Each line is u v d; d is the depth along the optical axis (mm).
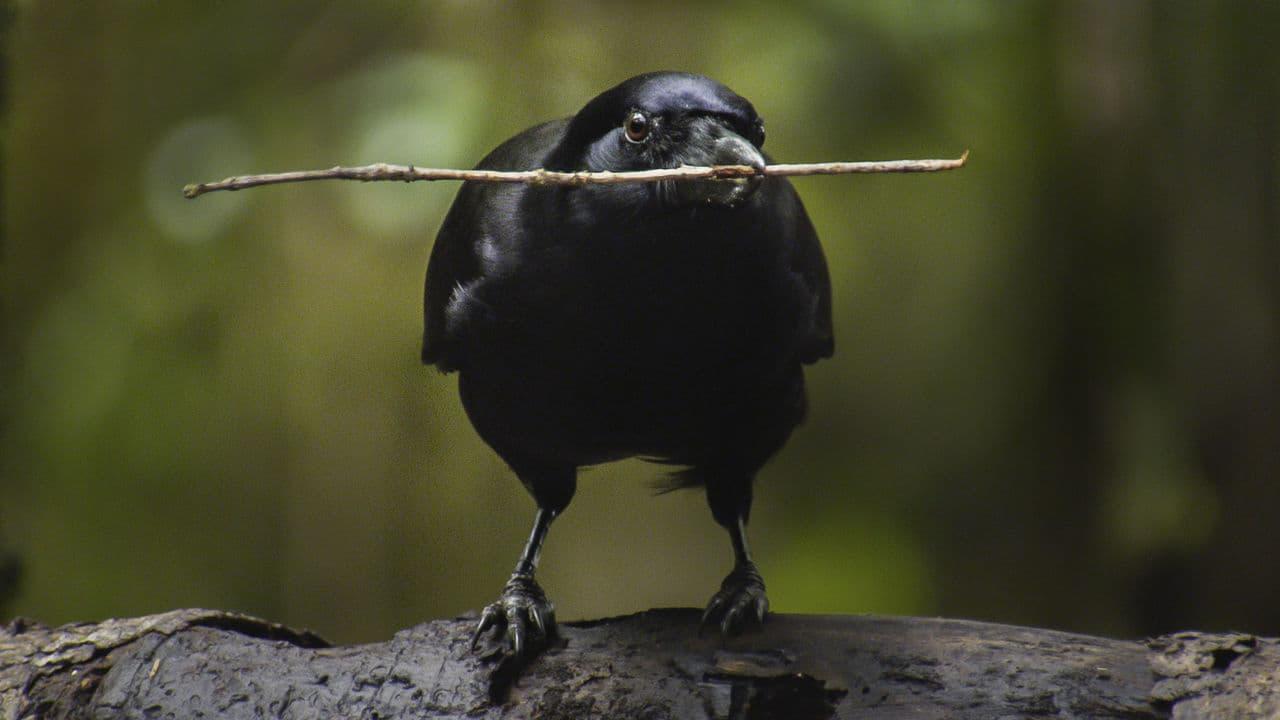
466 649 5711
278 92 13320
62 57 13461
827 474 15914
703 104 5816
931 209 14781
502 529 15234
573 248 5980
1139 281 13281
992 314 14570
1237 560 12461
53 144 13609
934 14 12633
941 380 15281
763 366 6387
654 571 17047
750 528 16281
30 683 5762
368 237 13320
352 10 13234
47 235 13930
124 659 5758
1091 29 13008
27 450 13984
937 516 15086
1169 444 12938
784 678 5531
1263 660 5293
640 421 6578
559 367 6305
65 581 14633
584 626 5969
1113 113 13023
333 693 5562
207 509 14977
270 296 14000
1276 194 12430
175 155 13273
